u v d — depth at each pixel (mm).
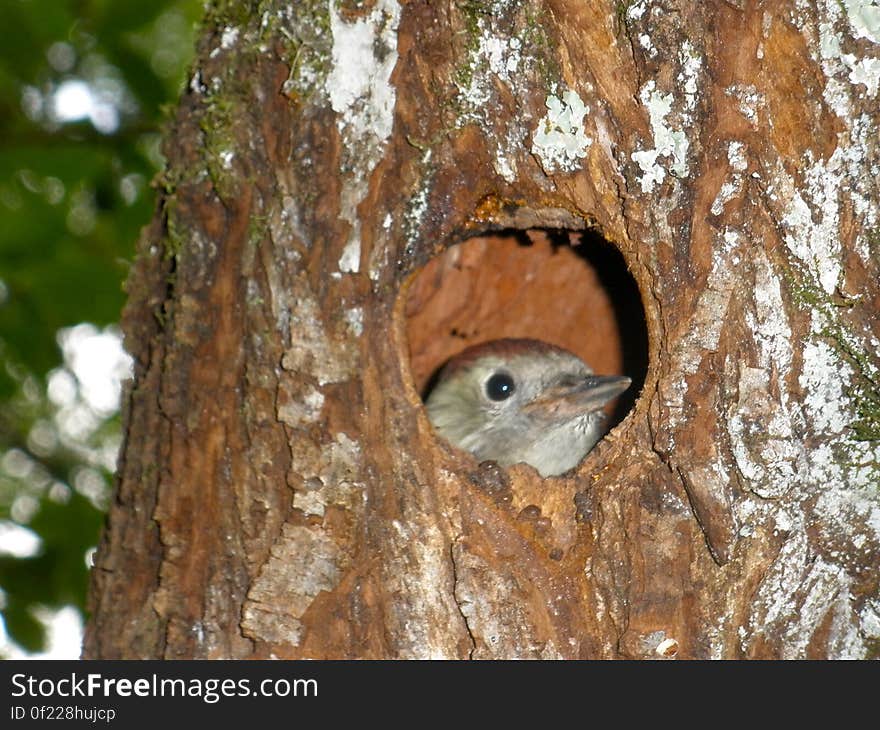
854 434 7570
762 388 7453
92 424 13820
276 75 7582
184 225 7762
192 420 7730
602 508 7648
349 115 7562
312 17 7504
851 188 7406
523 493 7676
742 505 7504
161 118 11430
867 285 7484
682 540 7547
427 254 7930
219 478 7684
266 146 7609
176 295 7781
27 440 13625
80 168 11773
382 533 7535
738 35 7238
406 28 7555
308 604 7477
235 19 7660
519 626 7445
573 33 7430
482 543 7531
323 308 7570
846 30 7254
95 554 8359
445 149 7746
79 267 11906
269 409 7555
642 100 7379
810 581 7738
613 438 7801
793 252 7422
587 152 7621
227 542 7645
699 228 7457
